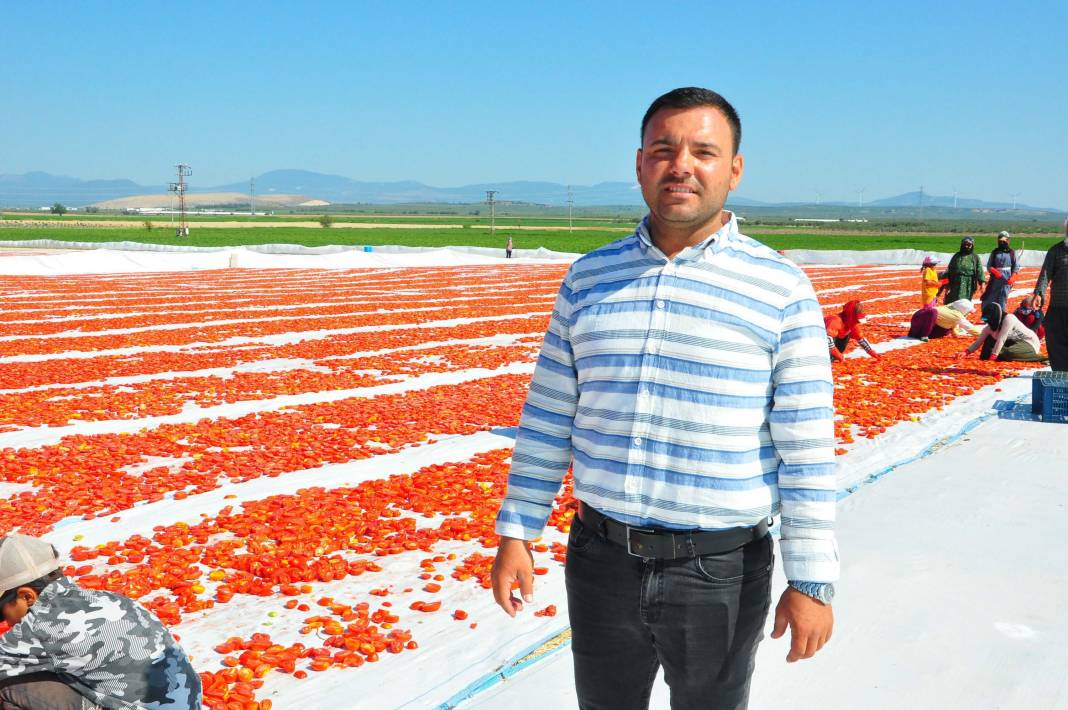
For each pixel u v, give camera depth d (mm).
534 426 2789
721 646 2539
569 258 55250
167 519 6984
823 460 2438
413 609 5199
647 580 2525
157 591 5527
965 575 5363
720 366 2414
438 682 4273
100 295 29453
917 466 7965
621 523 2539
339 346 17422
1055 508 6633
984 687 4062
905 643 4492
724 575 2486
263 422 10531
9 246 58656
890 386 12305
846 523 6410
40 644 3254
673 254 2555
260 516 6840
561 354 2732
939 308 17812
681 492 2447
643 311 2498
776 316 2449
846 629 4660
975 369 13680
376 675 4367
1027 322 14883
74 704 3285
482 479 8023
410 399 12047
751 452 2467
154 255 47500
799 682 4125
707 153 2416
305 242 75062
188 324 21719
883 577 5355
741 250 2512
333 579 5680
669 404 2451
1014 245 72438
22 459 8711
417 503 7191
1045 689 4043
